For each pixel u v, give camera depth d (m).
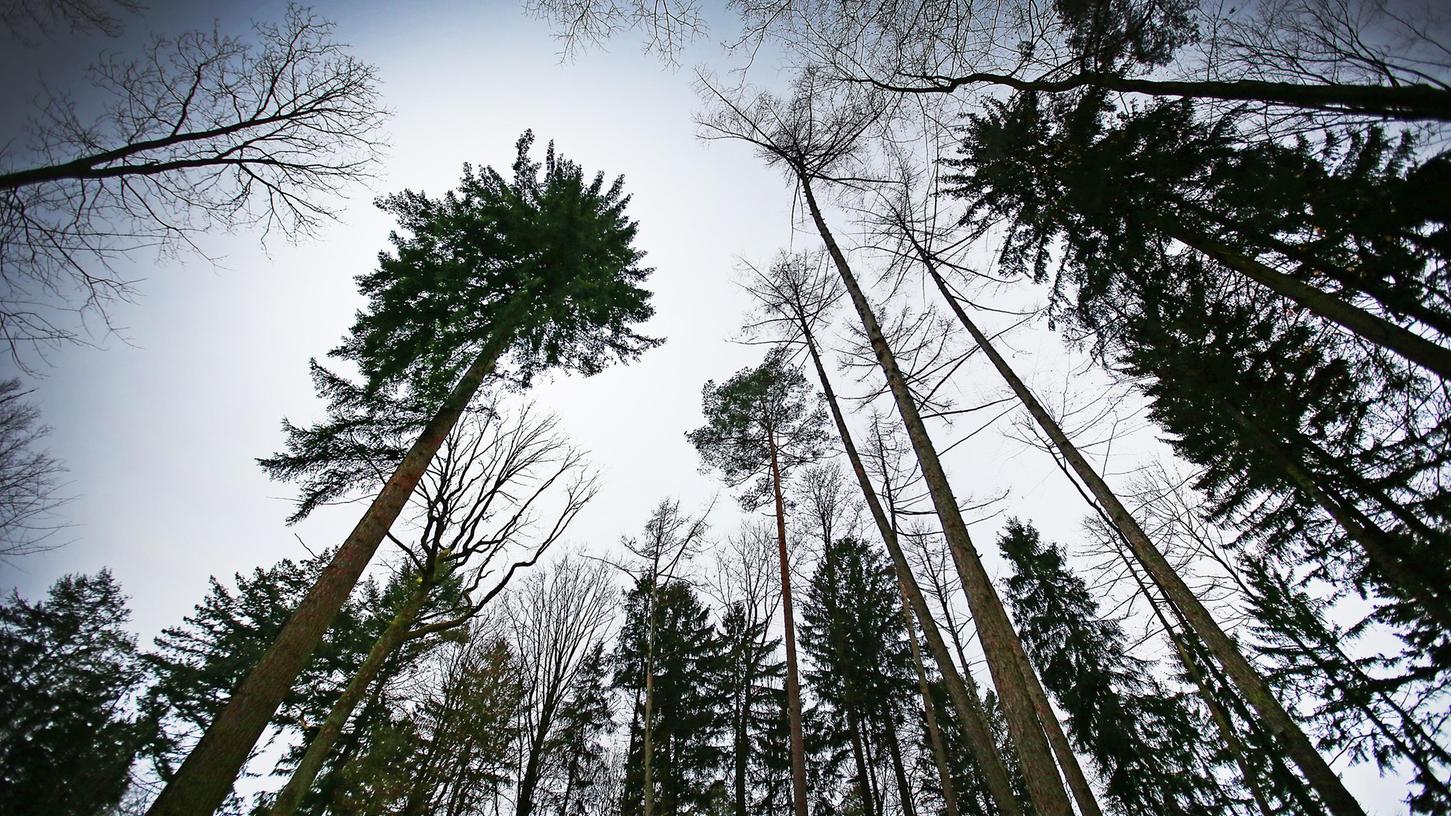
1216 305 7.09
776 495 14.16
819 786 17.56
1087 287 7.94
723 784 16.20
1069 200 7.17
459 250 8.48
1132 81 5.39
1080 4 5.29
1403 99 3.94
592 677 18.33
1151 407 8.90
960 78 6.54
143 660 14.04
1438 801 8.27
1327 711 10.77
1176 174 6.02
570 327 10.00
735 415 14.84
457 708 14.86
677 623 19.33
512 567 7.75
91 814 9.94
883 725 17.95
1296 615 11.74
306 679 14.36
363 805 12.30
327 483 7.52
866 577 18.97
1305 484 7.72
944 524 6.05
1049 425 8.71
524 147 10.17
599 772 17.14
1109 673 14.16
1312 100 4.44
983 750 7.70
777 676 18.33
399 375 7.69
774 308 11.74
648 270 11.29
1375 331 5.04
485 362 7.95
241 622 15.75
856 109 8.09
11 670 9.82
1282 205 5.43
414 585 11.56
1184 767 12.87
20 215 5.30
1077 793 7.53
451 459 8.05
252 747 4.25
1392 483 7.09
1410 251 5.09
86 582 13.26
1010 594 16.72
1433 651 8.71
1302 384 7.26
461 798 14.51
